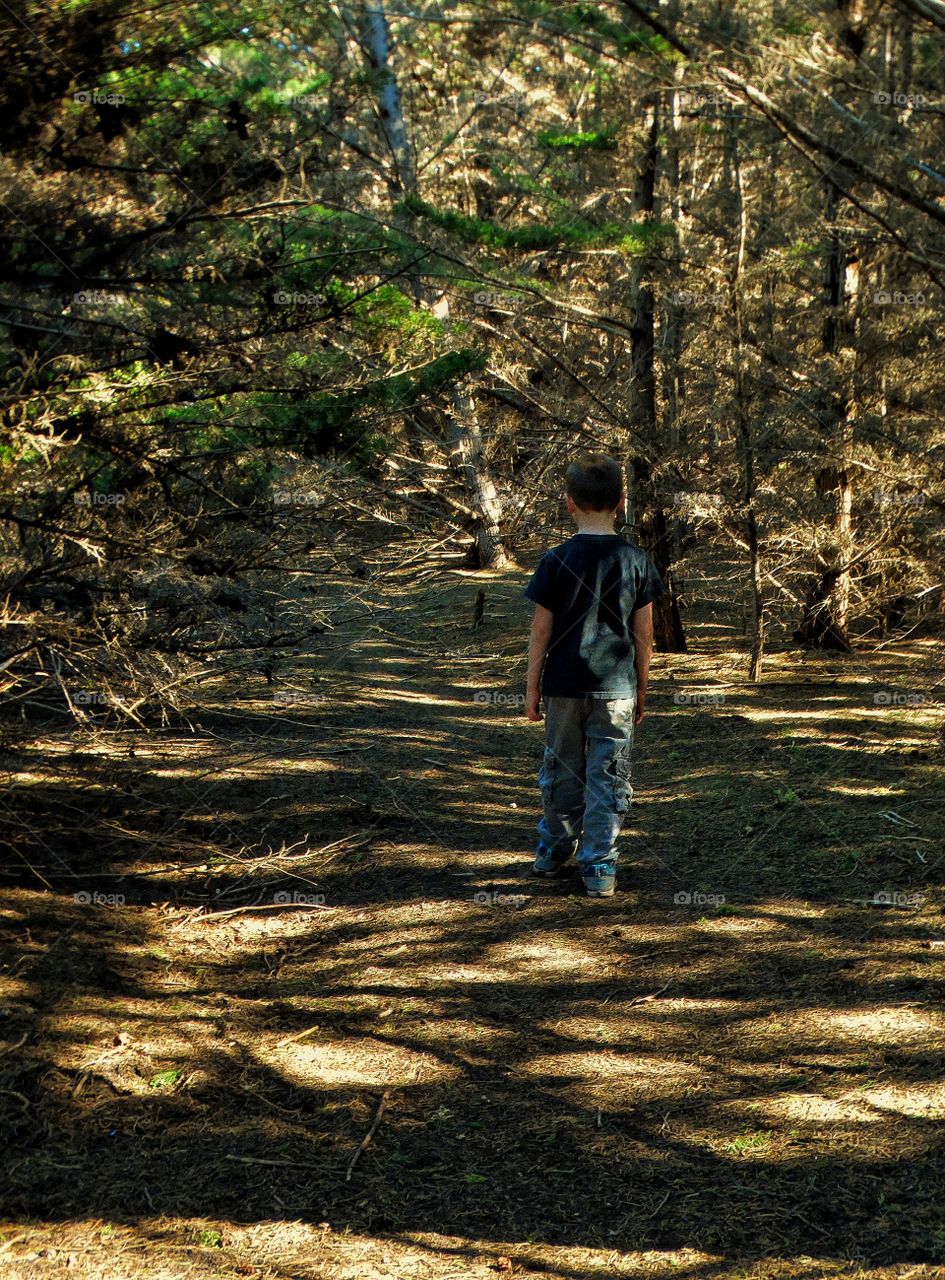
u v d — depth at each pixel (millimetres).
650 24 4355
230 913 4363
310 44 4504
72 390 4176
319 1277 2357
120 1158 2799
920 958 3658
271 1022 3510
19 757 4898
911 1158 2650
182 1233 2516
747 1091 3012
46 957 3756
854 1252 2365
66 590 4387
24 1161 2770
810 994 3512
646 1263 2383
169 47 3785
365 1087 3131
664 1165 2723
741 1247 2412
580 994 3654
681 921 4168
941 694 7406
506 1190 2654
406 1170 2744
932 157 5039
